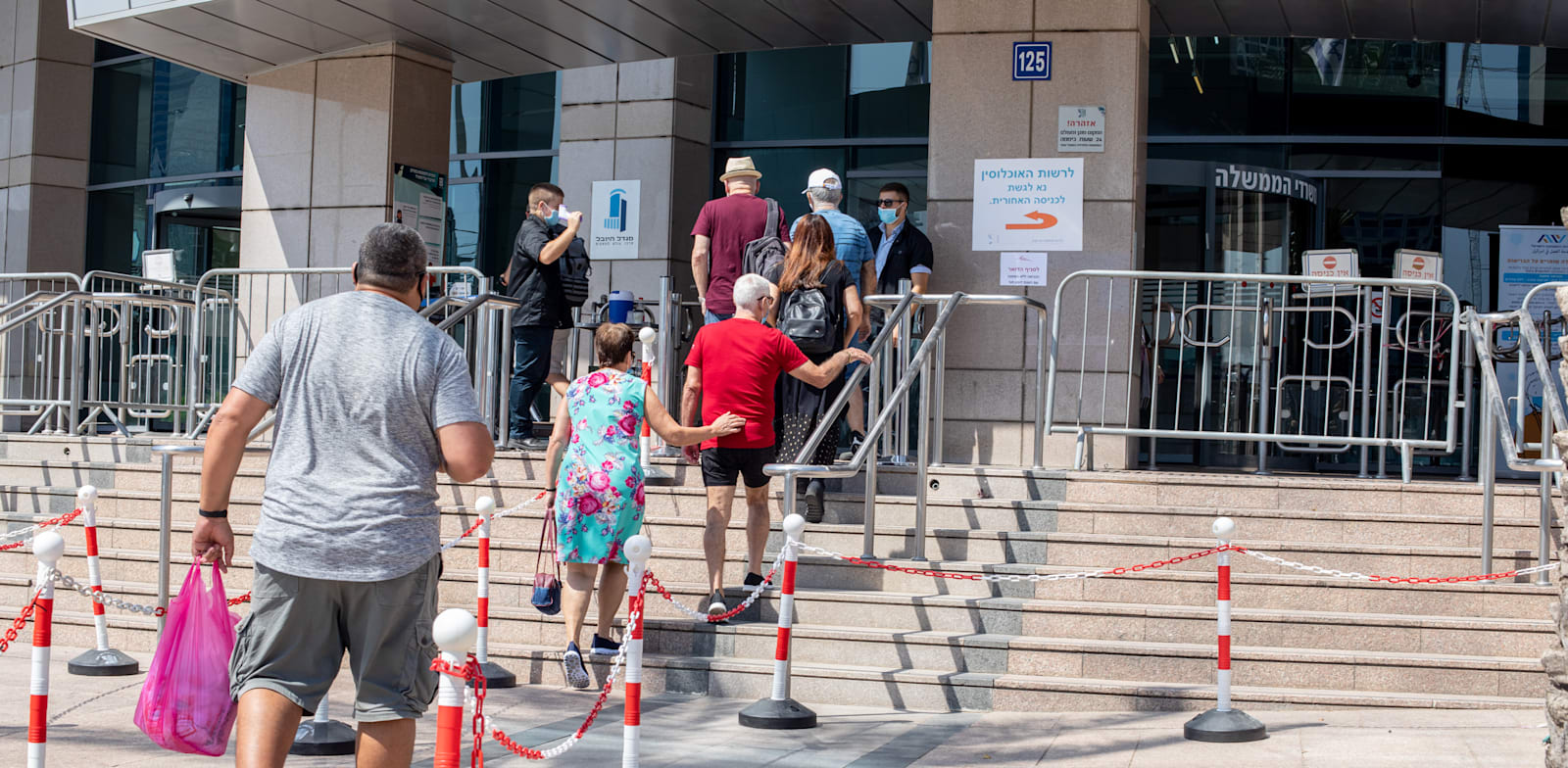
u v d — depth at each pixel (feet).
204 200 49.83
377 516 11.59
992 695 20.84
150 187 52.42
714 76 43.88
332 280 35.96
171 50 36.04
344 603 11.60
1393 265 38.96
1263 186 37.52
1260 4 31.42
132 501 28.25
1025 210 30.25
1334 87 39.42
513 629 23.12
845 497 25.50
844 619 22.75
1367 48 39.34
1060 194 30.12
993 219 30.40
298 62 36.70
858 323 23.93
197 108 51.44
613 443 20.97
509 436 30.27
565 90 44.09
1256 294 30.25
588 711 20.13
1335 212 39.32
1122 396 29.60
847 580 23.63
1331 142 39.22
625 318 34.88
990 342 30.37
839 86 42.63
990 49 30.60
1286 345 29.37
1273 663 21.01
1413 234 38.99
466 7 32.91
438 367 12.07
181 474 28.32
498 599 24.09
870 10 32.99
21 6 52.65
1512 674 20.44
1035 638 21.68
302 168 36.50
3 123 53.01
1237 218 37.50
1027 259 30.22
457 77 38.93
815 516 24.71
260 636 11.61
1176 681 21.09
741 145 43.55
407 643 11.76
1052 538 23.73
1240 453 36.47
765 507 22.57
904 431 27.68
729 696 21.53
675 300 31.42
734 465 22.02
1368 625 21.56
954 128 30.71
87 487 22.94
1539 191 38.83
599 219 43.32
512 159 46.06
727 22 34.06
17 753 16.96
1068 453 29.84
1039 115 30.30
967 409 30.45
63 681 21.84
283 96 36.83
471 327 32.27
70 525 27.78
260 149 37.09
